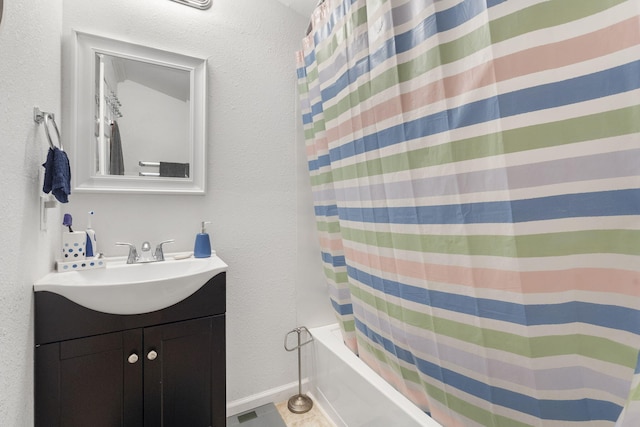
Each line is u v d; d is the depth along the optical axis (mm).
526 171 598
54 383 913
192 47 1396
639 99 469
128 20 1272
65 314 926
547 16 554
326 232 1437
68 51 1164
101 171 1225
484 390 747
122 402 1004
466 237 718
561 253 579
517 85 592
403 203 870
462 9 677
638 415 389
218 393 1169
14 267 763
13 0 738
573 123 539
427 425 904
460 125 696
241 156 1505
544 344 624
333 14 1101
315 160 1484
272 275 1581
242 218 1508
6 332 719
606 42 497
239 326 1506
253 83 1533
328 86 1162
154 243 1324
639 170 482
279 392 1585
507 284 654
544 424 657
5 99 702
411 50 796
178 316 1093
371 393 1135
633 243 503
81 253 1104
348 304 1392
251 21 1532
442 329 812
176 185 1359
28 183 847
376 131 937
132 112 1280
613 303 537
